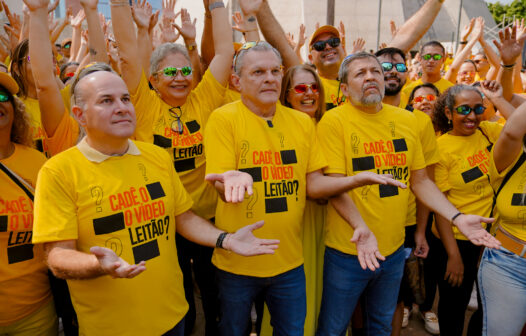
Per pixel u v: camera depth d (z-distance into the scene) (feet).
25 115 6.15
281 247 6.36
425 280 9.74
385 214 6.75
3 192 5.50
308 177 6.75
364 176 5.51
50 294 6.11
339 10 53.67
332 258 7.04
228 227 6.31
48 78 6.16
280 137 6.39
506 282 6.62
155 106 7.69
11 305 5.57
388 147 6.89
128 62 7.20
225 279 6.49
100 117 4.77
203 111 8.09
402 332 9.82
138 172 5.21
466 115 8.20
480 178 8.32
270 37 9.40
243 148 6.22
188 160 7.83
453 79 15.75
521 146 6.34
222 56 8.15
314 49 10.11
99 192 4.82
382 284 7.10
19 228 5.56
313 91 7.83
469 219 6.23
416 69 20.17
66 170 4.72
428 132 7.72
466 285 8.49
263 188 6.22
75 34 14.10
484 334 7.00
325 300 7.21
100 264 3.92
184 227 5.84
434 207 6.84
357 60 6.75
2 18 19.31
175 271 5.45
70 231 4.61
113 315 4.85
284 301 6.53
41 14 6.06
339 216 6.88
